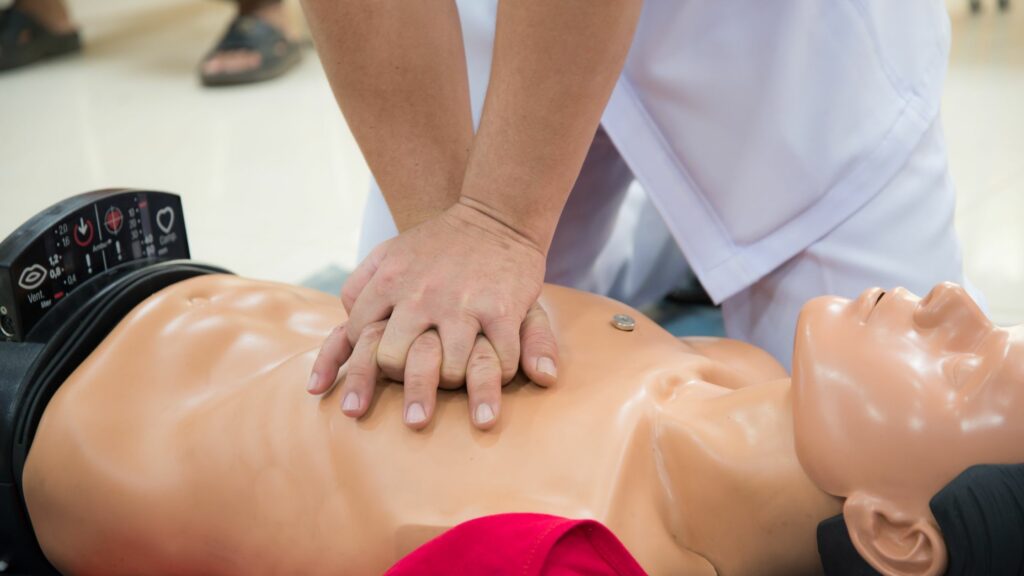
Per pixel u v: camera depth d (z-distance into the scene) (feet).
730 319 3.96
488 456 2.63
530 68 2.65
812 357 2.54
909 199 3.59
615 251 4.70
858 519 2.42
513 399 2.75
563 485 2.58
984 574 2.25
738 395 2.76
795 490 2.59
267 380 2.96
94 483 2.93
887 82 3.54
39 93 9.93
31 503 3.02
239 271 6.14
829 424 2.47
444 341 2.65
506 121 2.74
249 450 2.83
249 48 10.13
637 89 3.64
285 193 7.39
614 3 2.57
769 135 3.48
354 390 2.66
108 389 3.04
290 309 3.33
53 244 3.12
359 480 2.67
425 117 3.03
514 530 2.32
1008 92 8.85
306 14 2.98
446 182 3.04
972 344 2.46
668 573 2.62
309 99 9.63
